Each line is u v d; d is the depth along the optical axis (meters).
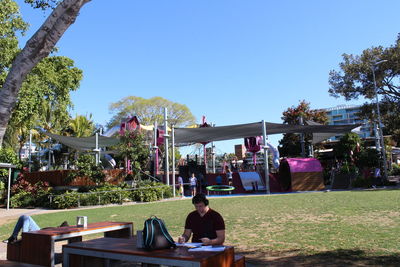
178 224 10.80
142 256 4.07
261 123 25.19
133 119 29.30
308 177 26.55
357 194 18.42
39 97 22.92
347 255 6.16
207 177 31.34
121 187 22.80
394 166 41.47
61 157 45.09
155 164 29.42
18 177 26.36
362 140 41.44
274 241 7.71
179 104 59.19
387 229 8.30
